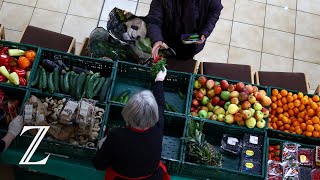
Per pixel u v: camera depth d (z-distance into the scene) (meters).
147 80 3.55
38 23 4.65
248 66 3.81
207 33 3.35
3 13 4.64
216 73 3.75
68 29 4.68
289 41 4.95
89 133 3.01
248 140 3.27
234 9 5.06
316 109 3.38
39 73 3.25
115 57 3.68
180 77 3.46
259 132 3.29
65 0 4.82
